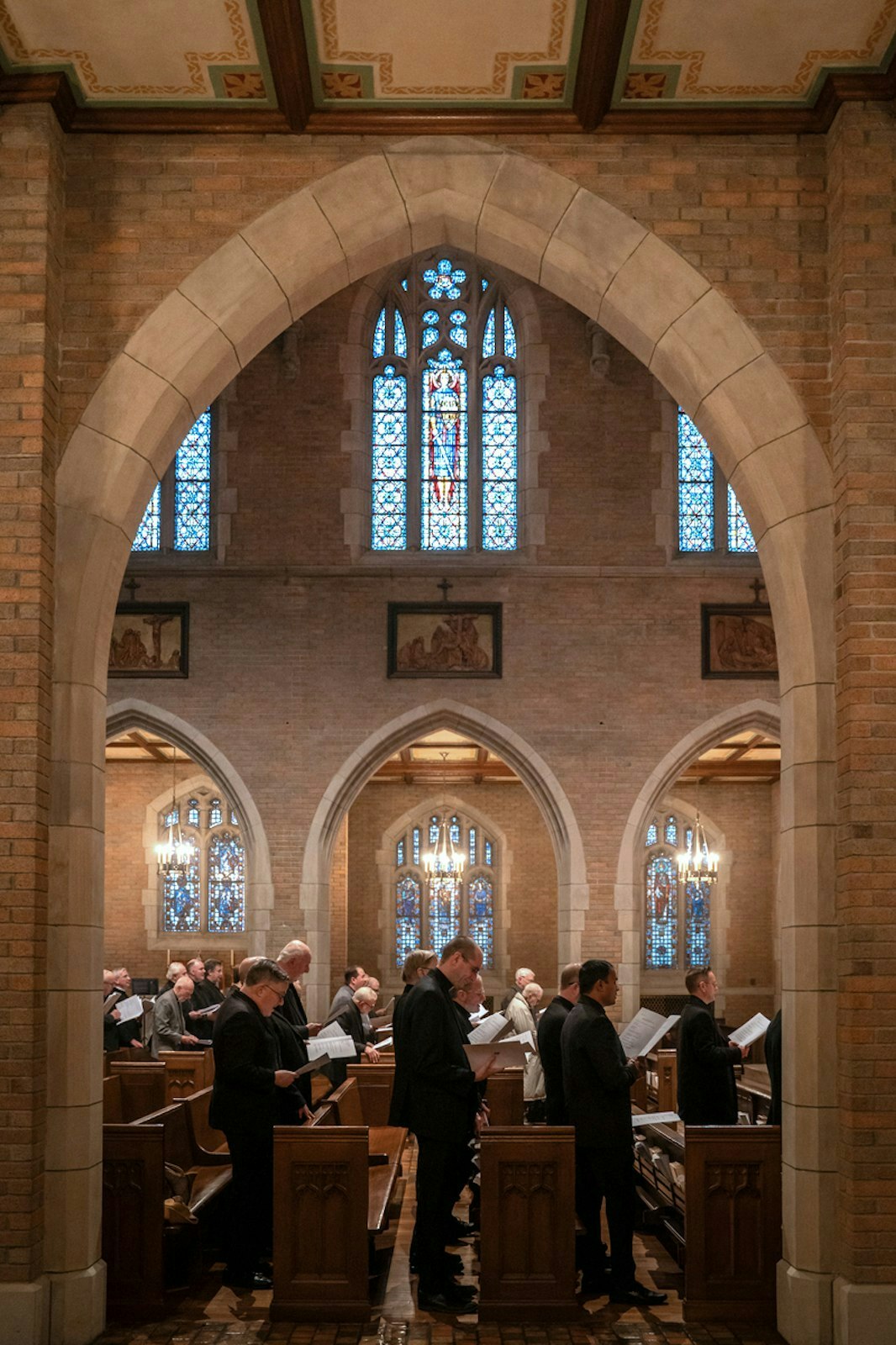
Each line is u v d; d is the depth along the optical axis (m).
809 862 6.94
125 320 7.39
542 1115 11.95
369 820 27.56
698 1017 8.31
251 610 20.06
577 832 19.72
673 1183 8.31
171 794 26.38
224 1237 8.44
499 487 20.78
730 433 7.39
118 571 7.35
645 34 6.76
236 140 7.53
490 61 7.03
